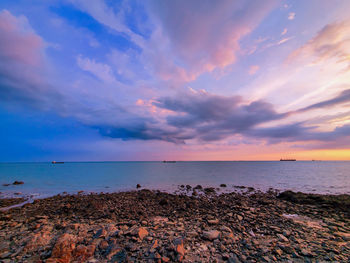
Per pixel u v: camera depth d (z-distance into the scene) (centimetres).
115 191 2650
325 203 1555
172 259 577
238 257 598
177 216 1247
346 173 5500
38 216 1209
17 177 4481
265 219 1090
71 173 5728
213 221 1014
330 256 595
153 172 6200
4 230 912
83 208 1481
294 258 589
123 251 621
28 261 566
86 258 582
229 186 3042
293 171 6384
